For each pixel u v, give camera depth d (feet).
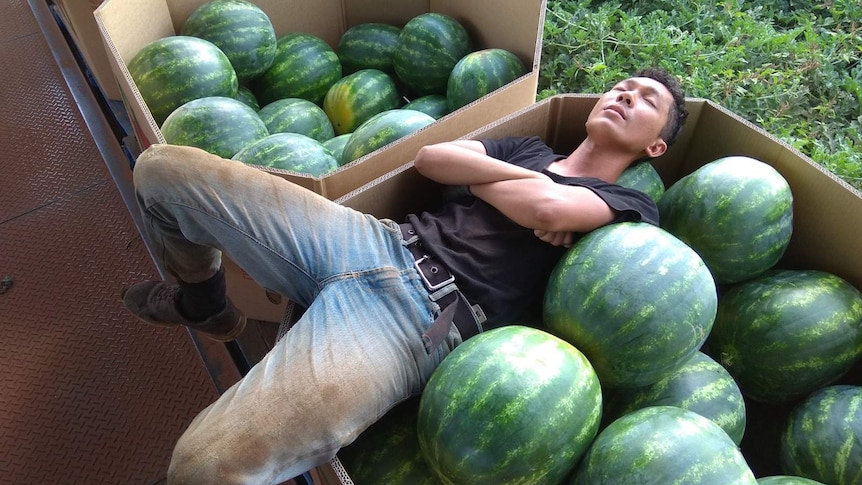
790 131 6.60
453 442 3.57
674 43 7.50
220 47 7.10
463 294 4.65
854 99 7.02
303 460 3.79
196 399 6.14
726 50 7.51
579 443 3.66
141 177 4.36
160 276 7.11
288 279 4.59
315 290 4.54
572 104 5.74
